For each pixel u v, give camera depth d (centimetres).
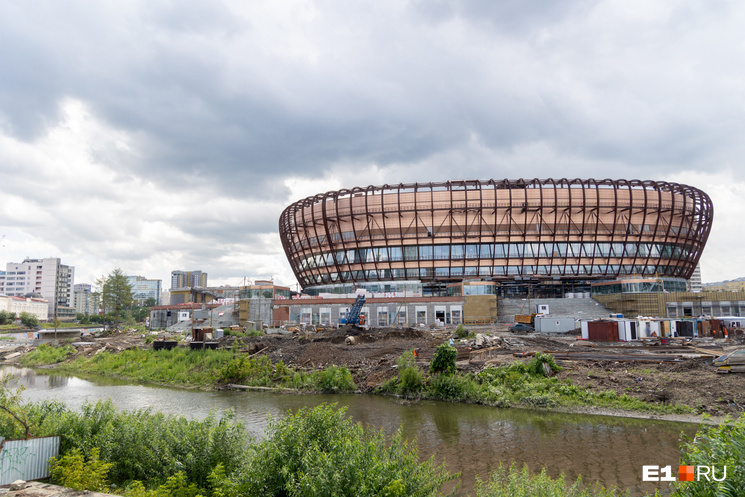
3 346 8994
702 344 4972
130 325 14962
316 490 1265
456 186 10194
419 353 4519
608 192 9806
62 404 2370
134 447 1852
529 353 4303
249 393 3997
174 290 14025
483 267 10056
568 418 2836
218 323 9644
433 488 1454
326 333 6259
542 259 9956
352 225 10425
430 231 10062
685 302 7788
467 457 2194
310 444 1449
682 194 10062
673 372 3469
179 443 1836
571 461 2112
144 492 1508
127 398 3919
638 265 9962
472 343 5075
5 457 1755
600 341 5481
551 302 8806
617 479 1895
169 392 4209
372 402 3422
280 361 4578
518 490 1412
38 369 6353
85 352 6919
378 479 1284
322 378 3997
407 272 10212
